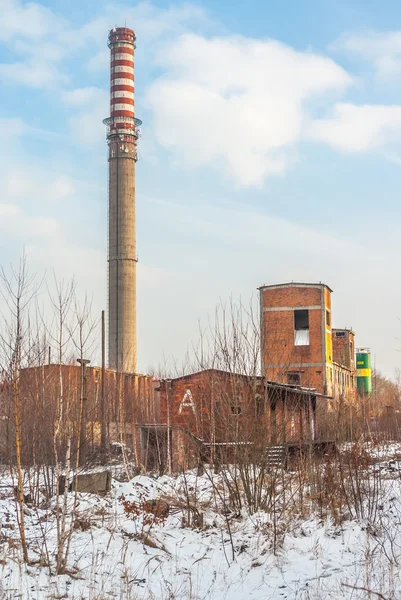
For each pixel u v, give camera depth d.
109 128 112.56
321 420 29.42
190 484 19.67
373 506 15.90
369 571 11.47
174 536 14.71
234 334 16.94
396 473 21.33
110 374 39.03
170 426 27.20
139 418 34.56
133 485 18.34
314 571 12.15
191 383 31.44
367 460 17.52
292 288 61.91
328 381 61.47
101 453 26.48
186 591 11.05
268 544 13.58
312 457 19.20
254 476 16.11
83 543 13.38
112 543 13.55
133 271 107.12
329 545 13.78
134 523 15.25
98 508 16.34
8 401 16.86
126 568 11.52
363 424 21.62
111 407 32.78
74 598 10.16
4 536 13.30
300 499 16.27
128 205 108.75
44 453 17.78
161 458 27.41
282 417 18.12
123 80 114.25
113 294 105.69
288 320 61.69
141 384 48.72
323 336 61.09
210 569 12.47
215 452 17.84
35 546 12.84
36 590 10.41
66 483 12.07
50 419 17.05
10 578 10.88
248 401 16.61
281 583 11.51
